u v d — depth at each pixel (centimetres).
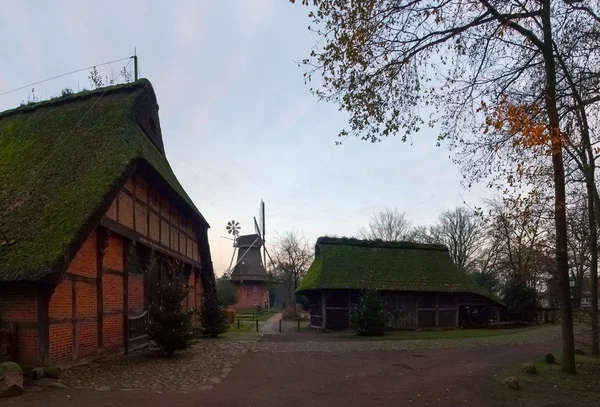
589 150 1298
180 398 917
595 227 1552
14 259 1066
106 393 929
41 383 980
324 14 965
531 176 1252
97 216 1174
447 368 1371
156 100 2038
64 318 1150
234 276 6375
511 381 1066
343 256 3177
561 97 1215
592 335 1522
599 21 1137
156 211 1817
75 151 1455
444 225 6184
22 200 1279
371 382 1145
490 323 3334
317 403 916
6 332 1042
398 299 3052
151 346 1725
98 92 1775
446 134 1214
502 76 1184
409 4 992
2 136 1681
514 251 3572
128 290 1535
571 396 990
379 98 1074
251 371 1300
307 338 2406
